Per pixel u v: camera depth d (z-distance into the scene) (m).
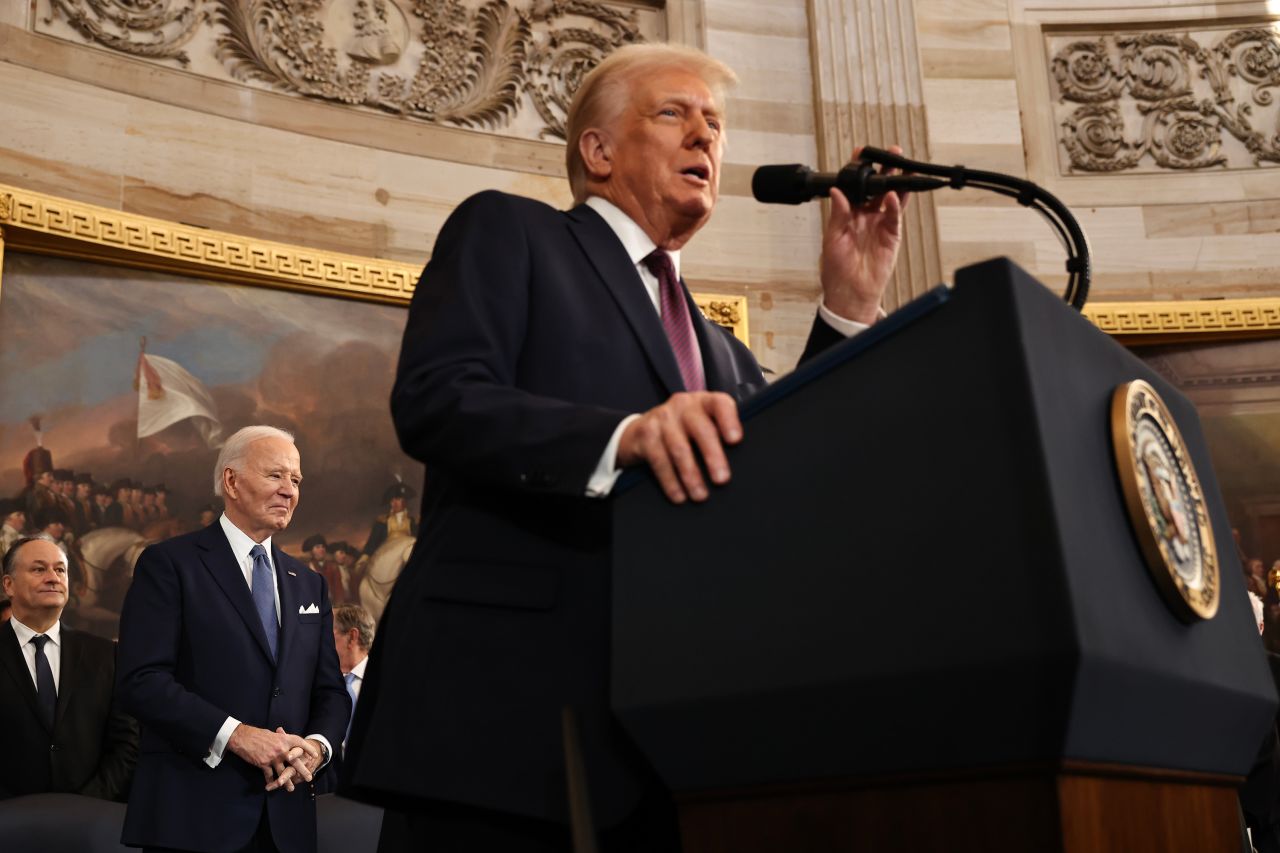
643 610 1.27
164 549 4.30
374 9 7.04
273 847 4.00
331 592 6.20
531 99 7.35
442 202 6.95
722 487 1.27
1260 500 7.64
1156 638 1.17
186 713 3.93
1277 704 1.50
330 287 6.46
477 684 1.51
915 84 8.05
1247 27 8.42
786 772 1.21
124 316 6.02
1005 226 7.95
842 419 1.21
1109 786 1.15
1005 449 1.09
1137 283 7.96
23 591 5.35
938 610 1.09
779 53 8.05
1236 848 1.44
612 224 1.97
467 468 1.47
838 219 2.01
